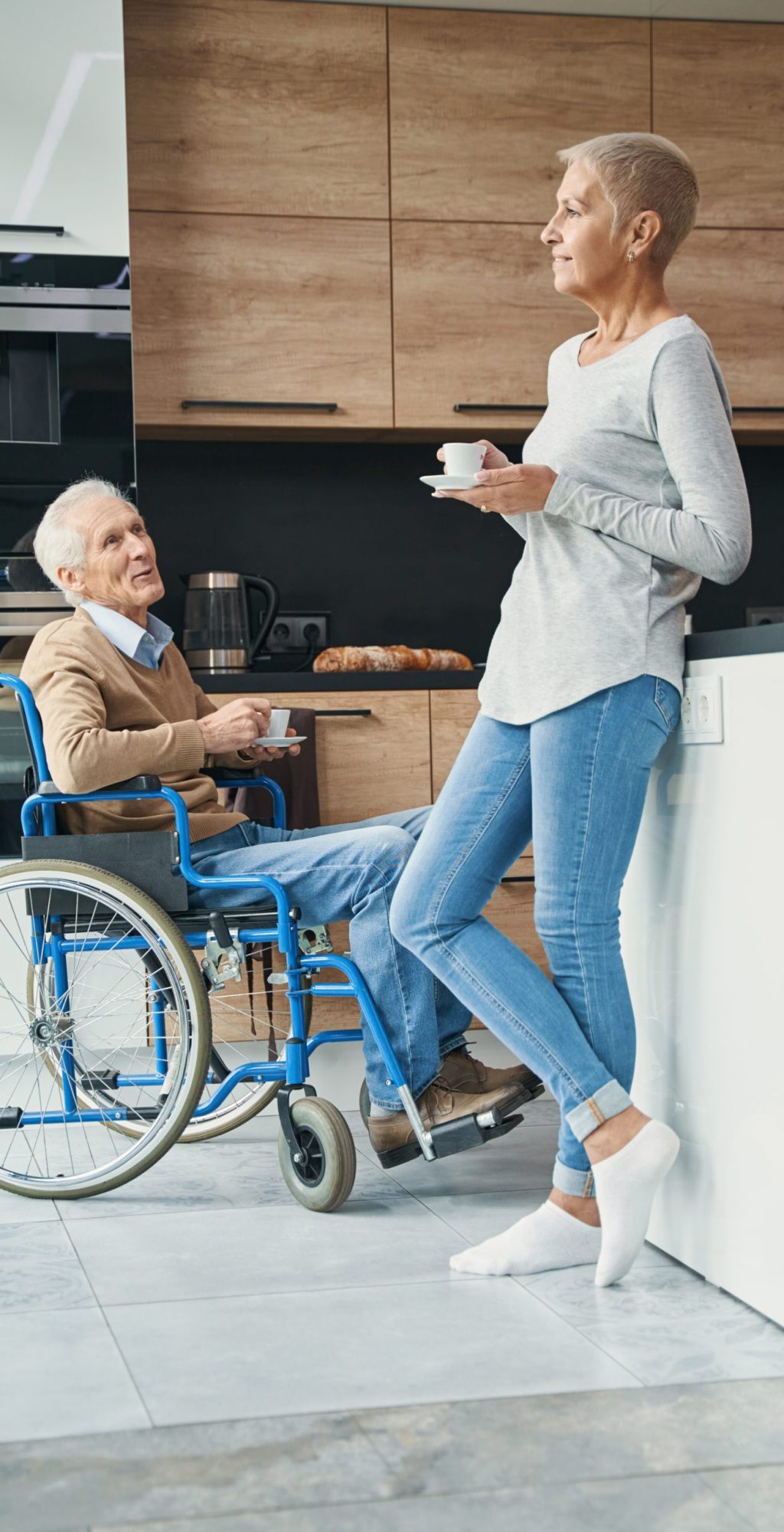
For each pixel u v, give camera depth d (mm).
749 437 3791
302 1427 1416
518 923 3133
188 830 2238
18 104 3047
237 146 3363
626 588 1764
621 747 1760
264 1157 2531
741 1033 1732
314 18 3379
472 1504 1258
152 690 2410
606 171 1766
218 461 3742
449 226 3465
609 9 3461
